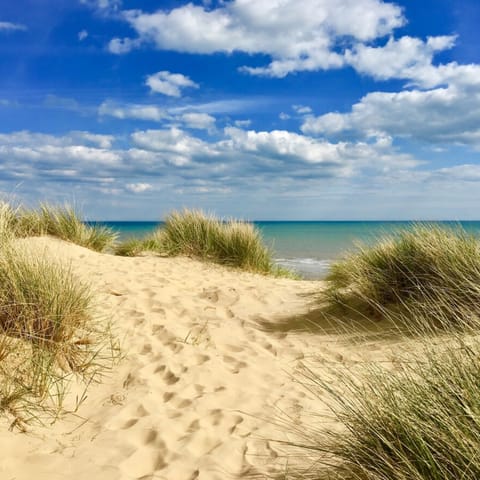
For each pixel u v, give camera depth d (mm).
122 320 5094
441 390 2406
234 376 4031
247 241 9055
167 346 4602
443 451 2037
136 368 3994
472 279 4750
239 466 2684
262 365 4312
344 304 5730
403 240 5918
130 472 2619
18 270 4094
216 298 6461
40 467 2543
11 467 2488
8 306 3803
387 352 4219
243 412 3354
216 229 9352
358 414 2496
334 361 4324
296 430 3064
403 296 5348
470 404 2191
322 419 3174
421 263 5453
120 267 7652
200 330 5141
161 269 7980
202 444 2916
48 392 3242
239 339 5035
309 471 2543
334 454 2508
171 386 3775
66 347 3826
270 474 2566
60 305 3998
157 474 2592
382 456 2201
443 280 5020
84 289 4602
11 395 3014
